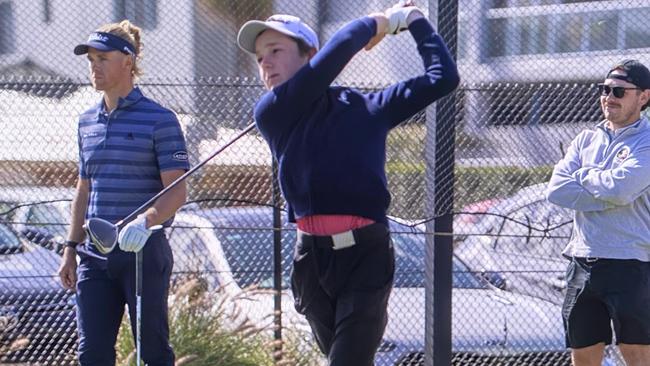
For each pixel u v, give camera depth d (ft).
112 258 59.21
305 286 45.91
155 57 82.64
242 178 80.12
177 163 60.13
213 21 82.53
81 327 59.67
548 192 63.67
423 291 81.61
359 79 80.43
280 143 44.29
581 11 83.30
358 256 44.14
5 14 81.97
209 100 79.36
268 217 80.59
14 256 80.12
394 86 43.83
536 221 80.02
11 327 79.51
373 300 44.37
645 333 61.62
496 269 81.66
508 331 81.92
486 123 80.28
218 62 82.94
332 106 43.45
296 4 83.05
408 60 80.07
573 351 65.16
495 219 80.48
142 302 59.16
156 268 59.52
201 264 79.56
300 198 44.11
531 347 81.71
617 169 60.75
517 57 83.71
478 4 83.71
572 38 83.51
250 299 75.77
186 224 79.92
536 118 80.53
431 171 73.72
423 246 82.12
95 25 82.74
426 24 44.14
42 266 80.33
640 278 61.41
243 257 80.48
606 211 61.87
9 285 79.87
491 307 82.07
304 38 45.34
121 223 55.06
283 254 81.05
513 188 80.23
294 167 43.83
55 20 82.48
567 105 80.64
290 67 45.34
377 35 44.45
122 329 74.43
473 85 80.12
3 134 78.54
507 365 81.61
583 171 62.28
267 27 44.78
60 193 79.46
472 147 80.02
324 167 43.01
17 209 79.20
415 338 81.15
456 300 81.87
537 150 80.38
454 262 81.56
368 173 43.24
